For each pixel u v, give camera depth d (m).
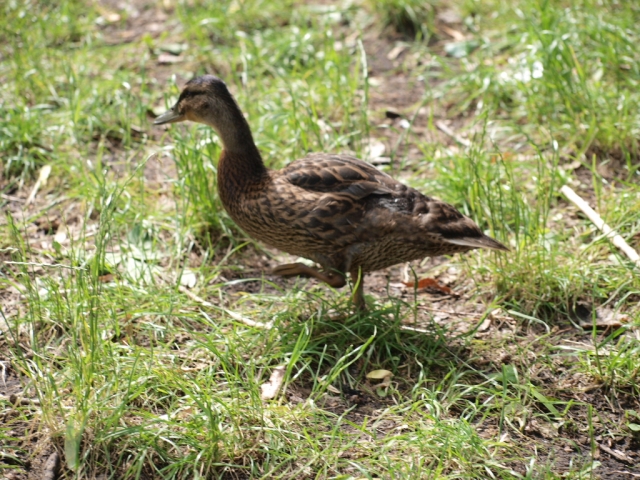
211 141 7.32
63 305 5.70
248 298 6.23
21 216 7.31
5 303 6.20
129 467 4.70
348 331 5.74
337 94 8.69
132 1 11.20
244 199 6.16
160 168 7.81
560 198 7.50
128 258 6.65
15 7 10.16
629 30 9.32
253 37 9.98
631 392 5.50
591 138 7.95
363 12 10.62
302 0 10.88
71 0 10.65
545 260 6.43
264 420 5.04
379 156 8.21
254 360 5.51
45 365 5.52
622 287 6.34
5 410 5.16
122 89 9.09
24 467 4.79
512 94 8.90
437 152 8.25
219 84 6.39
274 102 8.55
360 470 4.73
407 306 6.21
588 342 5.99
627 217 7.01
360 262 5.97
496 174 7.12
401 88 9.43
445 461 4.82
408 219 5.75
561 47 8.73
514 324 6.15
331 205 5.81
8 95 8.85
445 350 5.83
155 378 5.25
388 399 5.44
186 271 6.64
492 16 10.32
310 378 5.58
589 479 4.82
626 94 8.27
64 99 8.77
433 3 10.50
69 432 4.72
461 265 6.76
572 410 5.39
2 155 7.94
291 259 7.02
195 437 4.88
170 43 10.12
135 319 5.97
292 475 4.74
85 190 7.28
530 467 4.73
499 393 5.25
